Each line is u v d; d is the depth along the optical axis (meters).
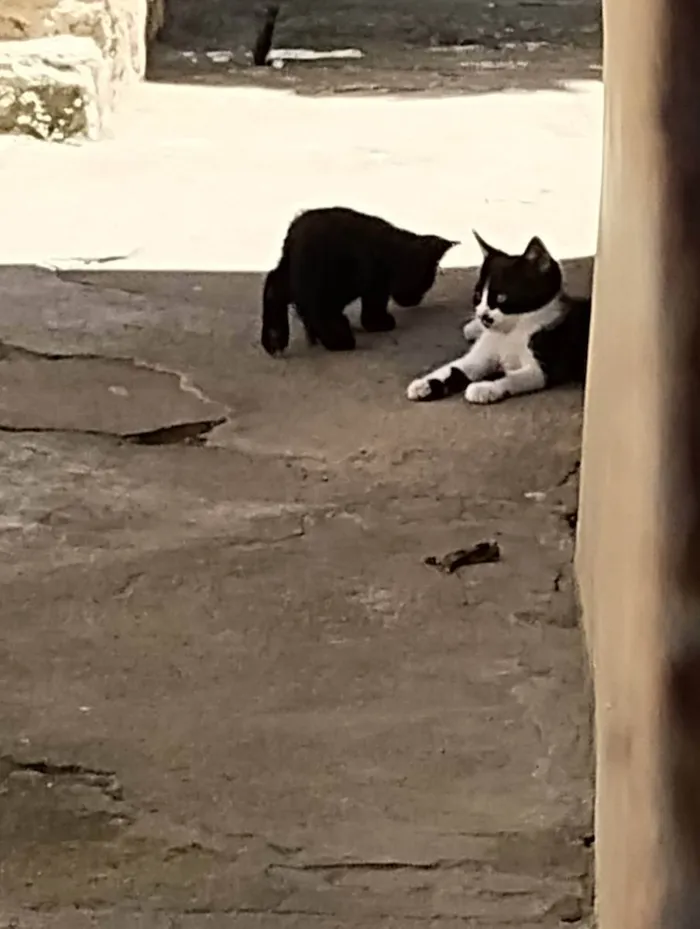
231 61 8.23
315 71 7.97
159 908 2.00
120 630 2.67
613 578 1.73
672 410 1.30
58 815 2.19
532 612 2.71
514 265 3.74
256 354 4.03
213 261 4.74
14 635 2.66
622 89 1.59
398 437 3.50
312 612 2.73
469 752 2.31
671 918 1.39
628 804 1.46
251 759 2.30
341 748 2.32
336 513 3.12
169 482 3.28
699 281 1.27
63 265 4.70
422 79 7.75
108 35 6.80
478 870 2.06
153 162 6.01
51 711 2.43
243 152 6.18
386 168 5.91
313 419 3.61
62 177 5.76
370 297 4.15
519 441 3.47
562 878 2.04
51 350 4.01
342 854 2.09
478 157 6.09
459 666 2.54
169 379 3.85
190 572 2.88
